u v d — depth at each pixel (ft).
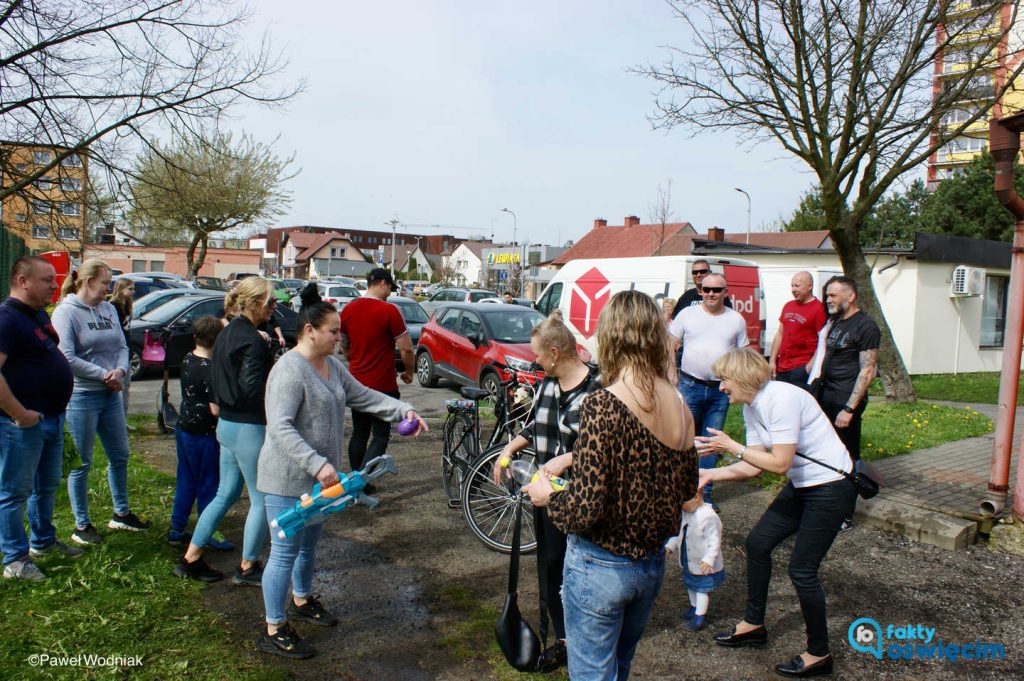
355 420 19.48
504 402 18.10
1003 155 17.43
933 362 53.52
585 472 7.32
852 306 18.07
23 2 31.58
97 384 15.16
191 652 11.23
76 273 17.02
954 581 15.19
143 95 35.22
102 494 18.49
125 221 44.98
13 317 12.75
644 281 34.81
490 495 16.71
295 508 10.59
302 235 309.01
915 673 11.64
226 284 96.48
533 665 10.02
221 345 12.87
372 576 14.67
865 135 33.14
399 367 48.11
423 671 11.14
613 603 7.59
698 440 11.78
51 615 11.96
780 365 21.94
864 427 29.07
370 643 11.93
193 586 13.53
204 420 14.71
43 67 32.99
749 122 35.78
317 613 12.50
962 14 31.22
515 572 10.11
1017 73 30.60
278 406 10.78
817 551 11.27
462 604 13.47
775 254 58.44
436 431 28.45
